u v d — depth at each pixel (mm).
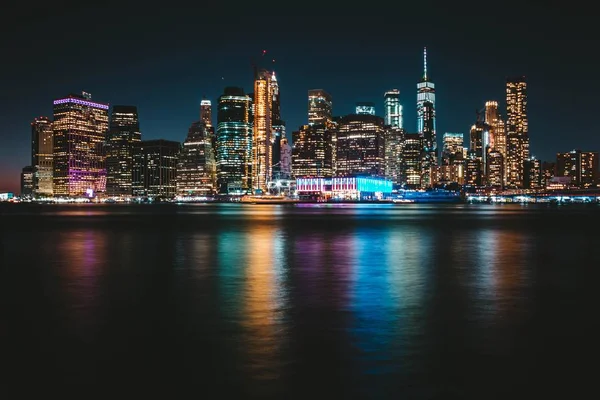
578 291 24438
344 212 198750
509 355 14102
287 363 13492
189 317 18719
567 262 36875
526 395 11484
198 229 83562
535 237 64062
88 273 30781
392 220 121250
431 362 13555
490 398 11352
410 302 21656
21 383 12172
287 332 16562
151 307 20547
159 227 89938
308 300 22078
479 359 13781
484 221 115188
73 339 15719
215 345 15055
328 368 13141
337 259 38812
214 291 24328
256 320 18266
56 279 28266
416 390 11766
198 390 11781
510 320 18250
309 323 17797
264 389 11836
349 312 19609
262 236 65875
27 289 24906
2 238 62531
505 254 42688
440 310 20000
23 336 16062
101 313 19406
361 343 15297
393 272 31516
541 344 15141
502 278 28875
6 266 34344
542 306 20797
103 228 86875
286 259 38781
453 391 11719
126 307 20531
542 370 12938
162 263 36094
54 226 94438
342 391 11734
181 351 14477
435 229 82875
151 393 11617
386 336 16078
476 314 19266
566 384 12078
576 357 13922
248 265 34938
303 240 58906
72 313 19406
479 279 28469
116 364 13406
